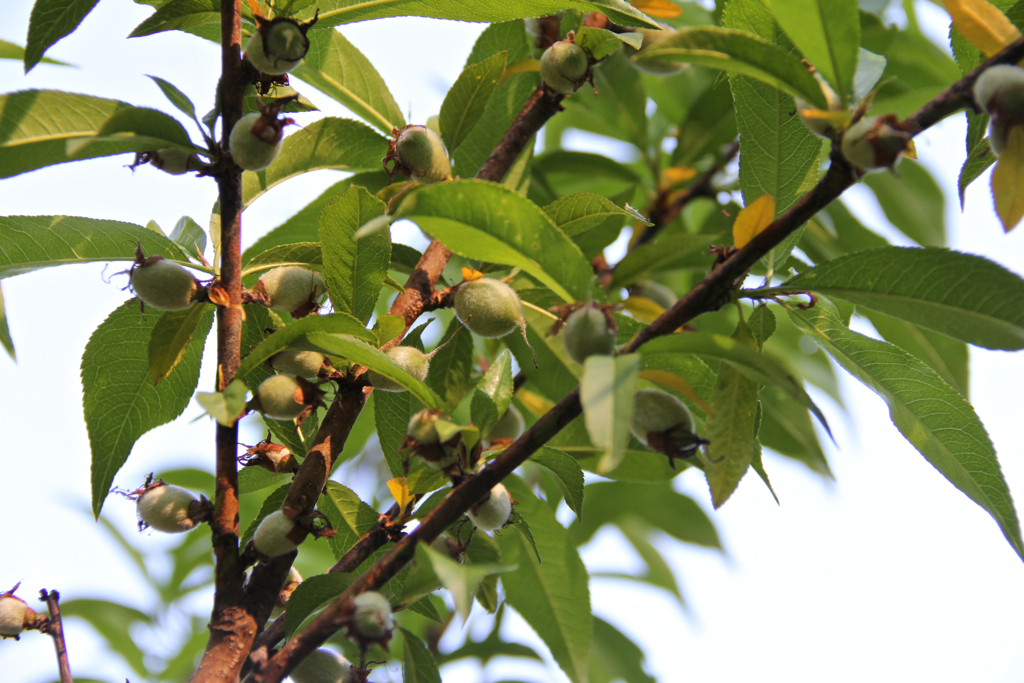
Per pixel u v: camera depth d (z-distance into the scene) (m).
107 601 1.95
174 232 1.45
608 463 1.29
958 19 1.35
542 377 1.56
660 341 1.33
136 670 1.94
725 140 1.91
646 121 1.89
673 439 1.35
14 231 1.43
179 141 1.37
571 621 1.53
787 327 1.86
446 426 1.35
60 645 1.40
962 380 1.64
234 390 1.35
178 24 1.42
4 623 1.40
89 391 1.46
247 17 1.44
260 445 1.42
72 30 1.41
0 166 1.37
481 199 1.33
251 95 1.45
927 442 1.43
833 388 1.86
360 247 1.41
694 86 2.04
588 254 1.63
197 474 1.83
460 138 1.49
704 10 1.80
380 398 1.46
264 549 1.37
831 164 1.33
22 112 1.37
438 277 1.46
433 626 1.72
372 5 1.45
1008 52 1.33
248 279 1.48
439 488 1.41
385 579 1.34
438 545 1.41
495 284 1.43
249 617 1.36
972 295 1.35
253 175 1.50
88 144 1.37
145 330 1.46
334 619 1.34
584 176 1.86
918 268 1.35
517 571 1.54
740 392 1.38
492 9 1.45
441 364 1.50
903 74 1.83
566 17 1.51
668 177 1.92
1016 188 1.32
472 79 1.48
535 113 1.50
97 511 1.46
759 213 1.35
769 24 1.43
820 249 1.80
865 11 1.71
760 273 1.46
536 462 1.42
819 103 1.34
